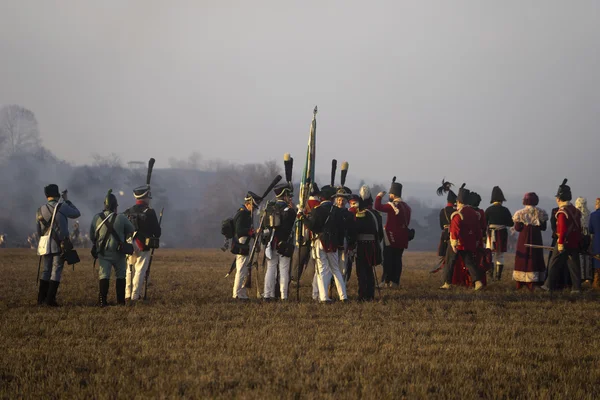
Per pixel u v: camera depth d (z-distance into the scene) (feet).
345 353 89.81
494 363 85.35
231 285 178.70
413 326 110.22
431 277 214.28
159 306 132.16
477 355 89.76
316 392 71.51
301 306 130.00
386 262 181.37
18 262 284.00
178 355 88.38
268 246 143.33
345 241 146.82
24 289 166.40
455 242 168.14
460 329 108.06
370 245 144.05
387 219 182.09
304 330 105.91
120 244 136.56
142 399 69.56
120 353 90.99
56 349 92.43
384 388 73.05
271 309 127.54
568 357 89.45
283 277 144.36
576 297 152.35
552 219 176.76
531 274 171.22
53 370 81.00
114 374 79.61
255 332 103.91
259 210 149.28
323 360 85.61
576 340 100.73
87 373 80.53
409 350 92.22
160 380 75.92
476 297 148.46
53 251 135.64
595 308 133.90
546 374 81.00
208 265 275.80
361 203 145.18
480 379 78.28
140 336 101.71
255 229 148.05
